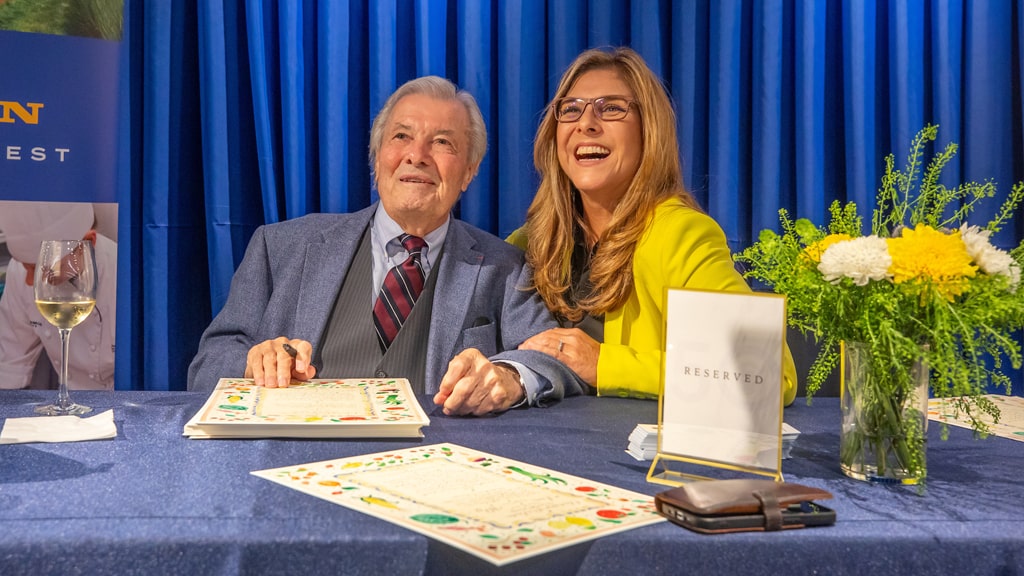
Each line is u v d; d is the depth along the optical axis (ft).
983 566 2.30
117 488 2.62
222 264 7.57
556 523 2.32
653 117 6.04
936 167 3.37
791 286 3.10
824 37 8.10
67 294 3.85
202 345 5.98
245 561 2.16
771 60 7.95
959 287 2.80
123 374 7.70
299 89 7.70
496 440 3.47
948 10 8.15
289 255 6.24
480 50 7.83
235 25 7.70
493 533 2.22
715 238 5.71
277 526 2.27
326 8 7.59
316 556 2.17
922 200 3.28
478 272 6.10
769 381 2.83
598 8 7.80
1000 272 2.81
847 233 3.31
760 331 2.86
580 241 6.43
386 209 6.31
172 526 2.26
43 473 2.80
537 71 7.89
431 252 6.34
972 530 2.37
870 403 2.92
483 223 7.97
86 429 3.41
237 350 5.57
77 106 7.31
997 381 3.02
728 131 7.94
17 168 7.16
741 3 8.14
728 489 2.39
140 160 7.77
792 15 8.23
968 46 8.14
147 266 7.57
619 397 4.81
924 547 2.30
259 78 7.54
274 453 3.13
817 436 3.74
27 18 7.16
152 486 2.65
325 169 7.69
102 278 7.40
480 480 2.77
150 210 7.56
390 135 6.27
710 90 7.98
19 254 7.19
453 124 6.27
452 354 5.79
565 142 6.16
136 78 7.71
